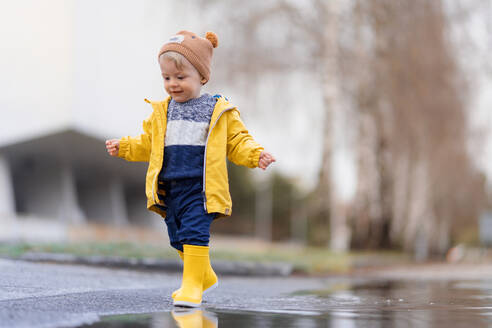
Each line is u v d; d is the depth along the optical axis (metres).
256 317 2.35
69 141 22.22
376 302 3.20
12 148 22.20
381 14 15.74
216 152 3.15
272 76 16.97
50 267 5.12
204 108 3.25
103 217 30.84
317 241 24.83
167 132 3.23
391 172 16.97
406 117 15.64
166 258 6.49
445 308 2.81
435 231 22.77
